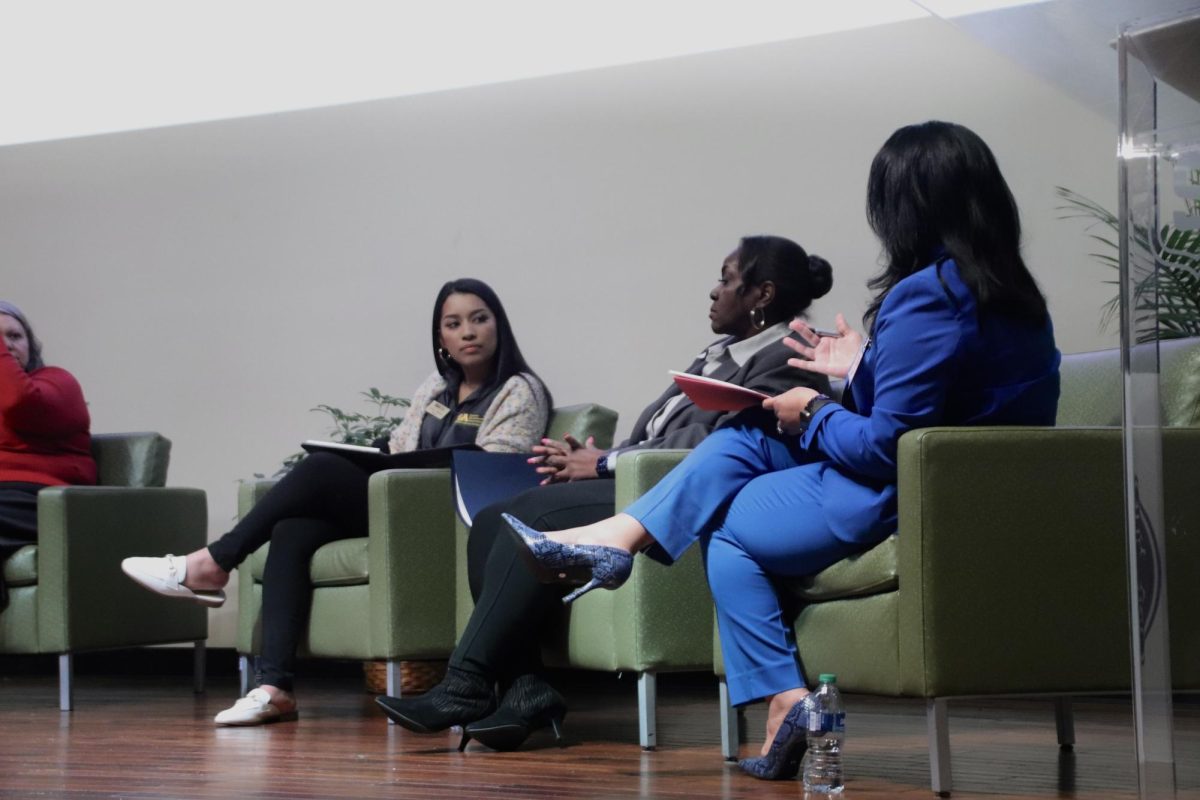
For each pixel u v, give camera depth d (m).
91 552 3.85
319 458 3.43
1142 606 1.49
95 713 3.62
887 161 2.17
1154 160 1.42
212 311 5.00
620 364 4.42
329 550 3.41
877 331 2.11
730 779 2.21
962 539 2.01
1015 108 3.96
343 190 4.85
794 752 2.16
